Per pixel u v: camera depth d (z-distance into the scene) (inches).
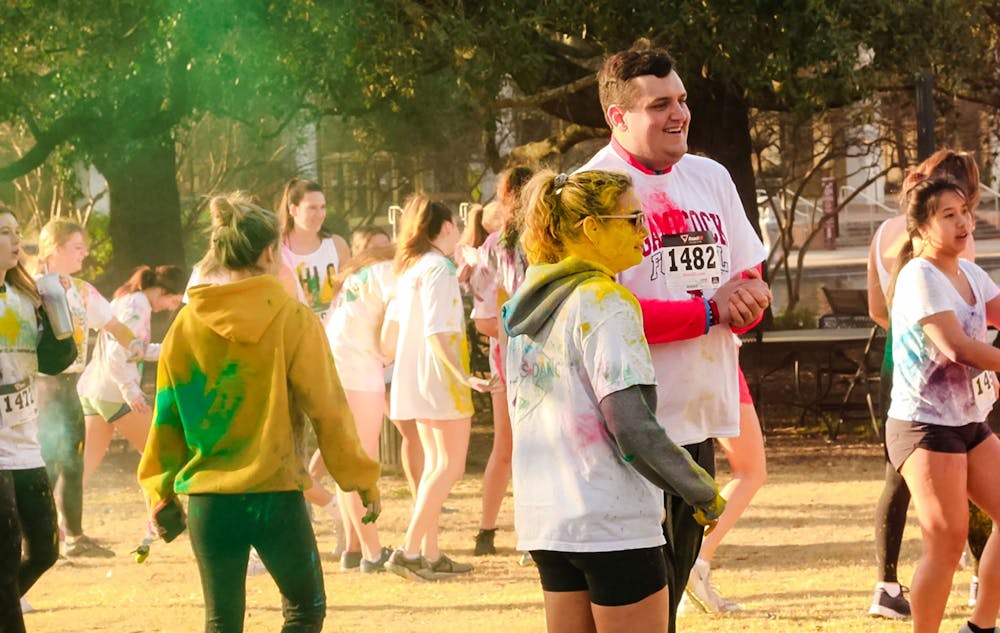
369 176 1417.3
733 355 191.2
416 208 324.8
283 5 584.4
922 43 556.4
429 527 326.0
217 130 1352.1
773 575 318.0
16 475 223.5
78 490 365.4
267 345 194.4
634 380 151.6
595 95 773.9
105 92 679.1
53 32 617.0
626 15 568.4
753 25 564.4
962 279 223.0
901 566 318.7
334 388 198.4
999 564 220.8
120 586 326.3
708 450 192.4
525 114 1304.1
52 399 359.6
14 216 221.1
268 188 1421.0
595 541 155.4
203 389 195.2
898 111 1131.9
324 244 361.7
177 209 903.7
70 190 1037.8
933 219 219.1
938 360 217.5
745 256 197.8
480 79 565.0
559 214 160.9
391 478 488.4
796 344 602.2
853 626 259.0
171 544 385.7
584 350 154.9
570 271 159.5
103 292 898.1
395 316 325.7
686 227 189.9
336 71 589.9
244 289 194.2
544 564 163.0
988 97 891.4
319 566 200.2
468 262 397.1
